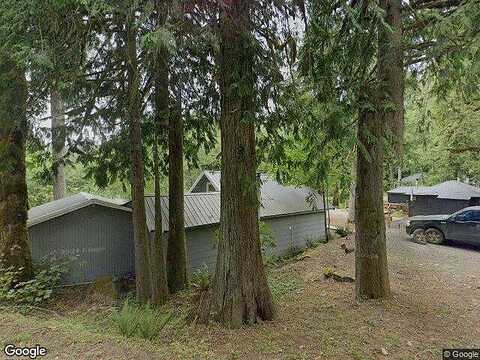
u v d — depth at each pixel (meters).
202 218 11.95
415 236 12.98
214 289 5.21
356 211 6.13
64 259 10.10
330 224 20.92
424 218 13.00
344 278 7.46
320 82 4.88
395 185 24.30
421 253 10.73
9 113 5.46
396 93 5.18
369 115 5.39
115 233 11.12
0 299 6.88
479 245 11.54
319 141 5.00
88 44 5.11
